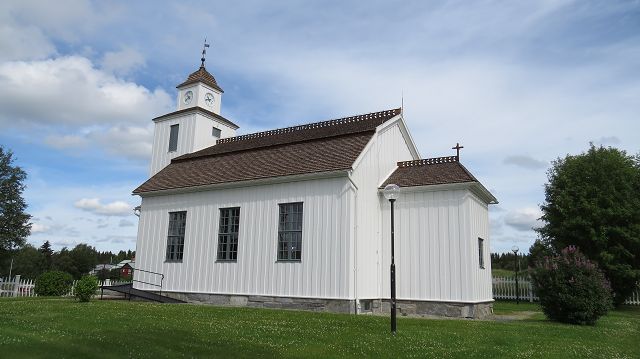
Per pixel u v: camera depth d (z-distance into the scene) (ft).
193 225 71.15
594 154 87.10
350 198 57.57
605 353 34.30
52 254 256.73
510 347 34.86
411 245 60.49
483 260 62.90
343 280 55.88
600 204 83.51
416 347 33.35
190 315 46.47
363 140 63.26
